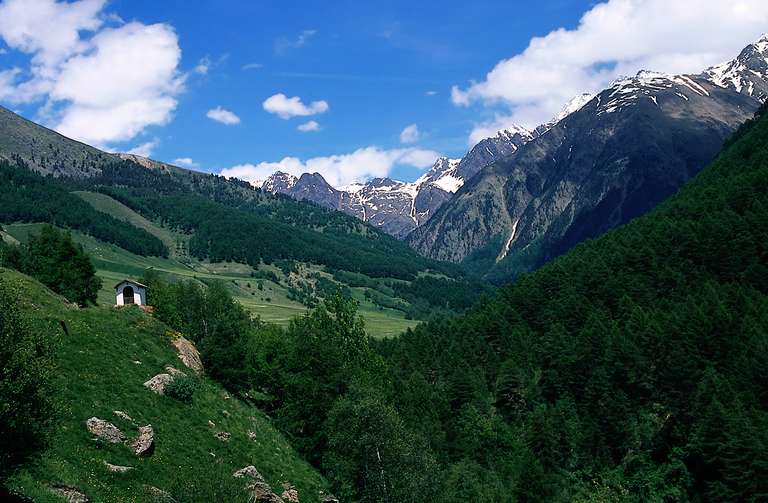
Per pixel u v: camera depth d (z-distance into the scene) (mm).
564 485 95750
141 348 61594
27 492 30688
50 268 96500
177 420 52375
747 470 81688
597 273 149500
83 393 46000
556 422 102875
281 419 73125
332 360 75812
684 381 101812
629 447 100125
